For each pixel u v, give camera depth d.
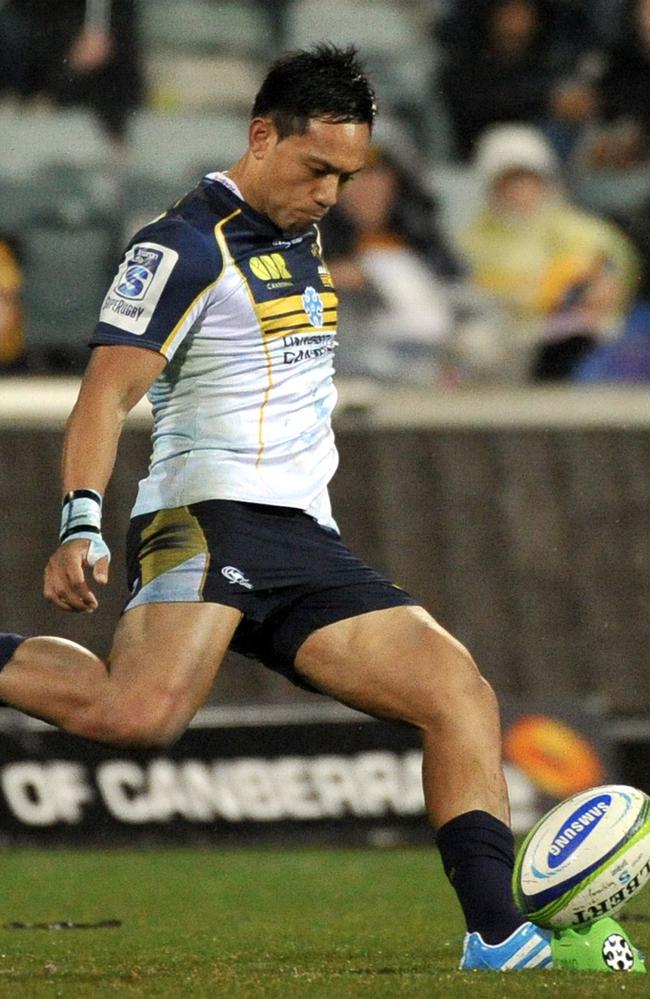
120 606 40.91
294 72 12.86
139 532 13.30
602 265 49.47
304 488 13.40
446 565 42.81
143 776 33.16
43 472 42.41
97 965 14.31
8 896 23.94
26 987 11.76
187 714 12.80
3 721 33.19
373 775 33.69
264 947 16.80
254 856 31.38
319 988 11.34
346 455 44.06
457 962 14.56
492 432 44.84
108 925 19.69
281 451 13.32
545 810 34.28
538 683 41.53
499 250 49.16
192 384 13.28
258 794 33.38
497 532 43.41
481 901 12.70
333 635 13.22
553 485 44.22
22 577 40.81
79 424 12.46
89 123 48.38
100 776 33.09
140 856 31.39
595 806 12.52
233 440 13.21
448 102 50.03
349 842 33.22
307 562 13.22
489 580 42.78
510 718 34.75
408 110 49.72
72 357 46.47
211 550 12.95
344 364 47.53
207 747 33.47
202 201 13.15
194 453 13.22
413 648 13.11
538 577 43.00
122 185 48.19
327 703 39.28
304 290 13.50
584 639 42.31
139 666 12.64
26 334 46.25
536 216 49.53
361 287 48.12
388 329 48.03
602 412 47.88
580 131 50.34
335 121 12.80
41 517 41.72
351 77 12.91
